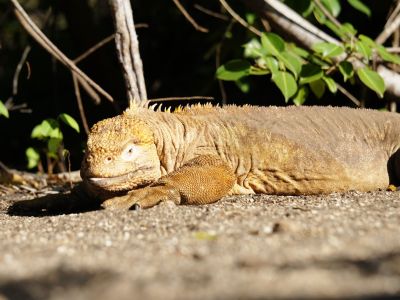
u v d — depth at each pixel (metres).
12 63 25.52
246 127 11.75
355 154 12.01
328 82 14.55
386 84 15.52
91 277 6.08
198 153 11.51
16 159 23.81
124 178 10.54
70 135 21.92
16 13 14.93
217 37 19.36
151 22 23.09
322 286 5.58
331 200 10.48
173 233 8.03
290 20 15.08
